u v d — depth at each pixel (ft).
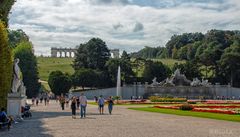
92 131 87.40
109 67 502.38
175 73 485.15
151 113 165.07
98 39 550.36
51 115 152.46
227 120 122.72
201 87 472.44
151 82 521.24
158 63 533.96
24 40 504.02
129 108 214.28
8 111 121.29
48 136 77.46
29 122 115.34
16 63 127.44
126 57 562.66
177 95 467.52
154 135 79.10
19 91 133.59
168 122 114.11
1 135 79.20
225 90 472.85
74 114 135.64
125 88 467.52
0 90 111.24
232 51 524.93
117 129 92.02
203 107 205.57
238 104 255.70
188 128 94.63
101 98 166.50
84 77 475.72
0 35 110.83
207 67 570.46
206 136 77.20
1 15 146.30
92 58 536.01
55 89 451.53
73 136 77.30
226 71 510.99
